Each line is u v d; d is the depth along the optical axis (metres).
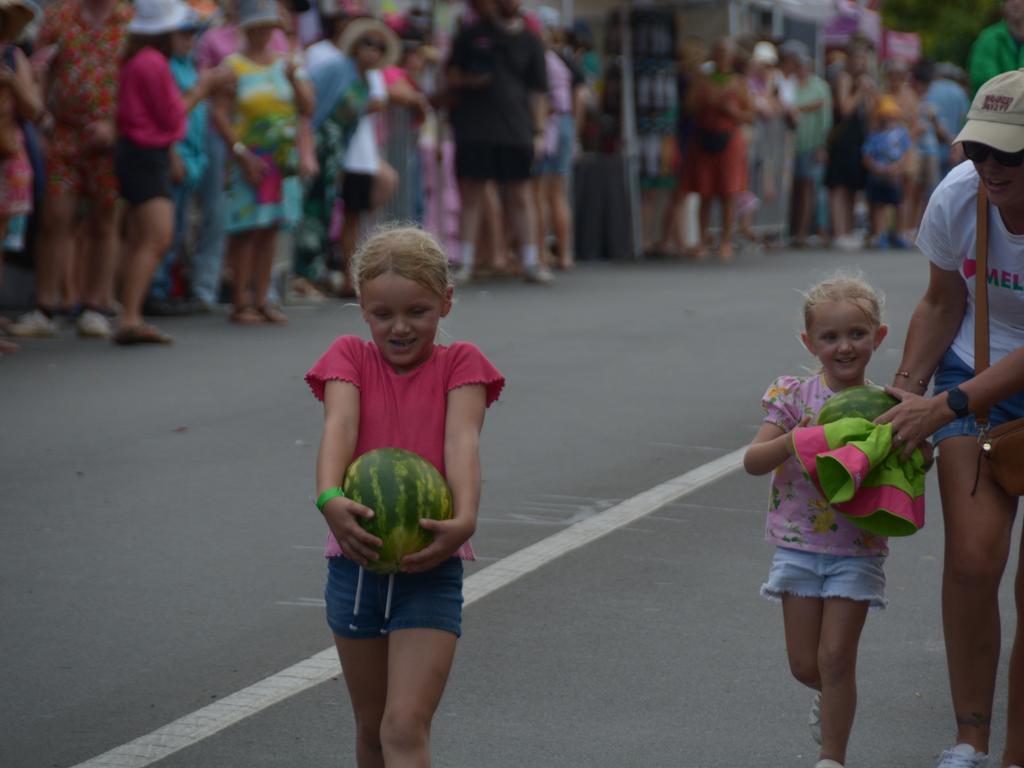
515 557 11.88
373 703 7.38
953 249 8.40
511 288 28.30
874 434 7.67
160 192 20.55
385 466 6.93
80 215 22.20
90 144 20.84
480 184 28.59
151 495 13.49
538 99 28.47
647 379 18.94
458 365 7.34
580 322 23.66
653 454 15.19
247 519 12.85
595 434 15.98
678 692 9.40
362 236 26.52
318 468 7.07
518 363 19.89
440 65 28.95
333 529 6.90
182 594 11.02
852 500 7.72
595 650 10.05
